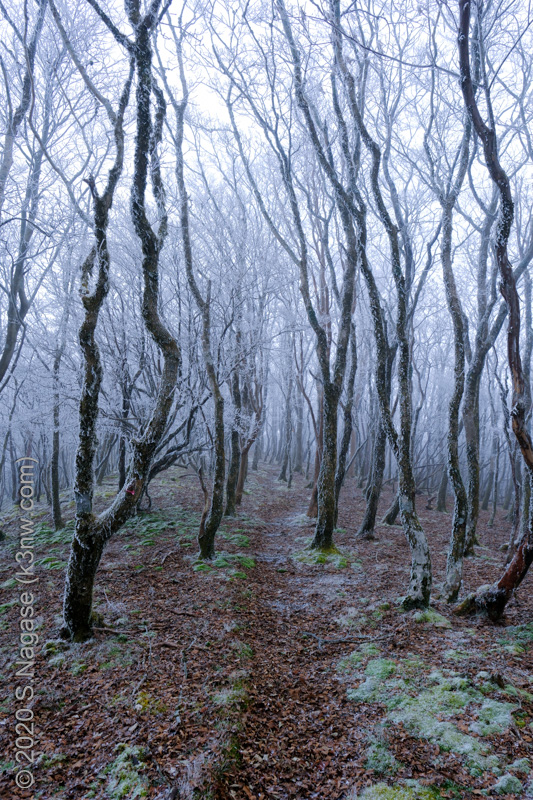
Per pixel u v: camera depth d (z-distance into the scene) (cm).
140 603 662
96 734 398
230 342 1083
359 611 669
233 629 595
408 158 951
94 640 543
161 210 629
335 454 991
